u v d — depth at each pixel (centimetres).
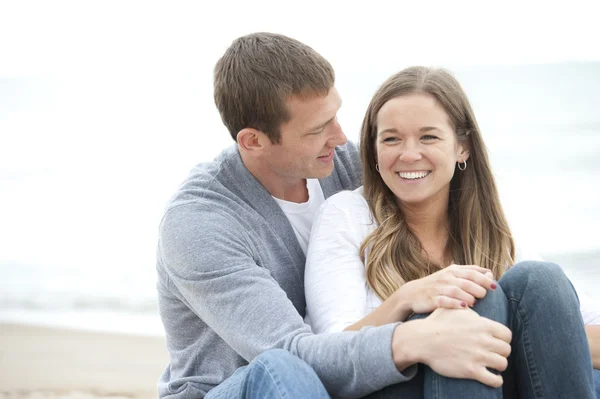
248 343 300
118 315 1127
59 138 2281
